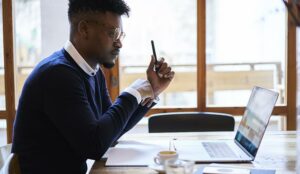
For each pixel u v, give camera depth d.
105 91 1.81
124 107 1.38
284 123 3.01
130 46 3.21
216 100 3.37
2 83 3.04
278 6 3.11
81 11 1.43
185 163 1.06
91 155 1.26
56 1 3.02
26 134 1.35
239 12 3.35
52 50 3.07
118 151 1.52
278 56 3.21
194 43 3.08
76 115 1.25
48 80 1.29
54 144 1.34
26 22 3.09
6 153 1.49
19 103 1.38
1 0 2.91
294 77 2.94
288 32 2.92
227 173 1.16
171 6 3.34
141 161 1.37
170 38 3.43
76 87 1.30
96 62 1.50
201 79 2.98
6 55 2.92
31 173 1.34
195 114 2.20
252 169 1.22
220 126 2.17
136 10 3.15
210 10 3.25
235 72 3.48
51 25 3.04
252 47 3.45
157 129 2.17
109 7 1.44
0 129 3.12
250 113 1.56
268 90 1.45
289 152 1.50
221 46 3.41
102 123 1.29
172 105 3.05
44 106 1.30
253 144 1.41
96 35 1.44
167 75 1.65
